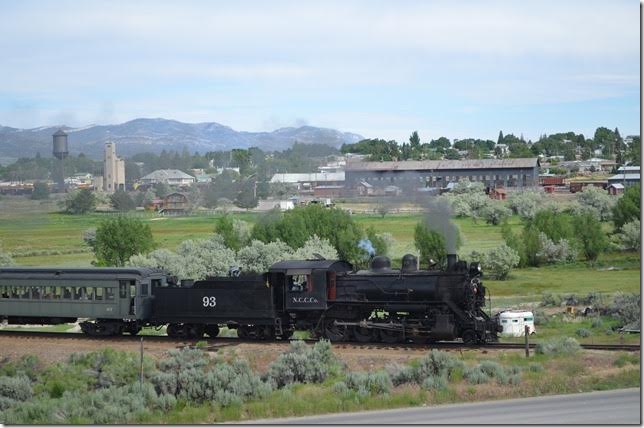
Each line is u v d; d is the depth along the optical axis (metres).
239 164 199.38
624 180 173.12
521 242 95.06
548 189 181.38
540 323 54.25
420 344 42.78
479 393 33.72
